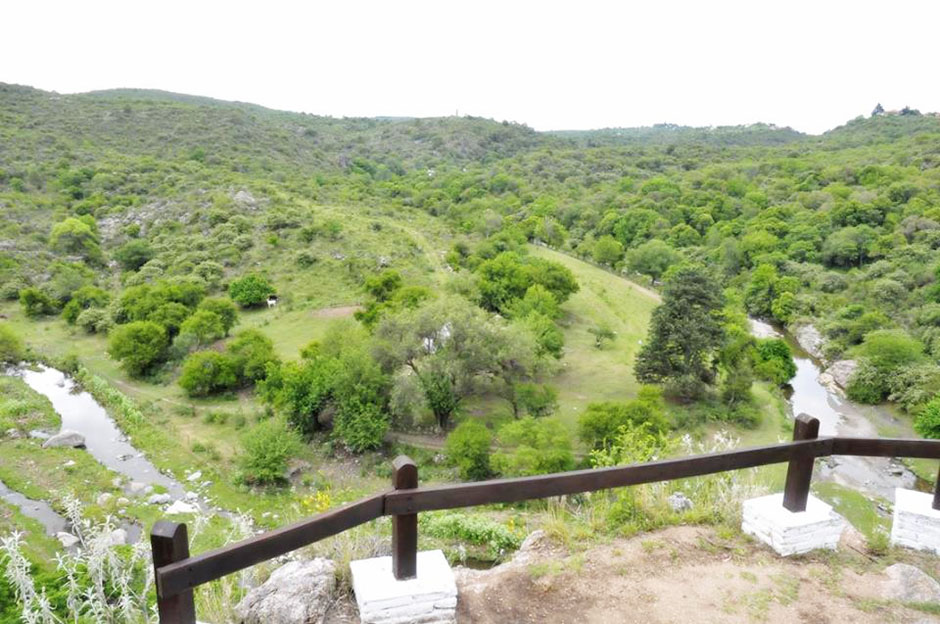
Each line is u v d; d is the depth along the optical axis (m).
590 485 4.05
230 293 46.97
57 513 18.28
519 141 147.50
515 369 30.95
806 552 4.86
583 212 78.44
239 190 66.00
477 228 68.06
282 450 22.55
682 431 27.81
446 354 28.61
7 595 8.14
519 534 7.73
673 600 4.28
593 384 34.31
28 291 44.59
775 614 4.14
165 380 33.59
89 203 62.81
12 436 24.53
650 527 5.31
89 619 5.38
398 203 81.81
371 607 3.68
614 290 54.06
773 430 28.86
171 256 53.47
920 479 23.66
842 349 38.53
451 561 7.21
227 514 20.05
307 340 39.41
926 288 41.19
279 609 4.36
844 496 20.50
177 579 2.87
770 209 64.88
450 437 24.62
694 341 31.20
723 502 5.63
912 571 4.52
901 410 31.30
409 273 51.06
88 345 39.34
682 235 65.69
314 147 113.25
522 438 23.98
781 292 47.66
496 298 44.56
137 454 24.47
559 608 4.20
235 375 31.98
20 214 58.91
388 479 23.86
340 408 27.03
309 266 52.25
